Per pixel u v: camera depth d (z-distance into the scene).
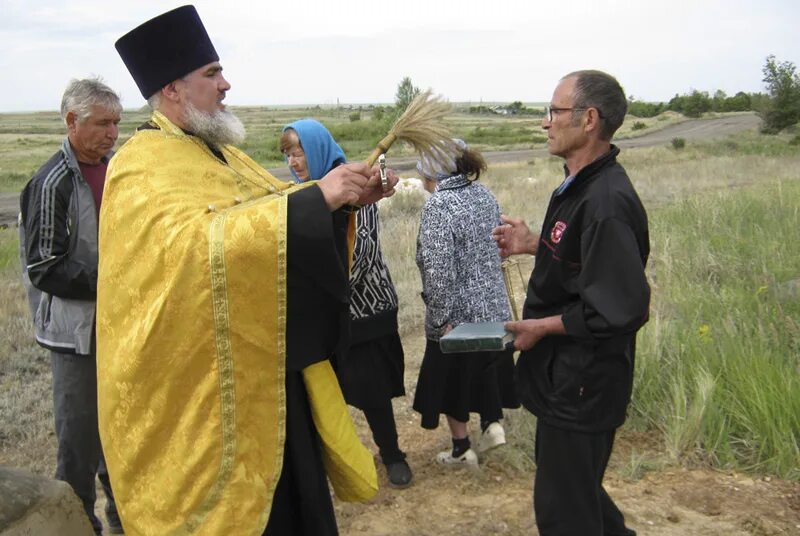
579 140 2.78
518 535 3.67
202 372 2.43
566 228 2.74
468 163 4.22
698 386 4.66
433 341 4.25
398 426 5.20
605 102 2.73
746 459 4.30
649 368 5.01
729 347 5.11
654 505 3.87
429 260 4.13
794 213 10.26
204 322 2.38
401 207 14.16
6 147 61.62
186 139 2.73
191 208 2.48
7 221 18.97
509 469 4.43
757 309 6.09
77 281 3.36
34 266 3.34
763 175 21.75
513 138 66.12
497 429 4.39
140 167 2.57
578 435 2.79
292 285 2.56
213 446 2.44
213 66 2.77
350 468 2.76
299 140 4.02
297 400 2.69
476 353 4.29
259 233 2.36
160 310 2.38
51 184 3.36
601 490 3.10
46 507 2.53
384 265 4.17
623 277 2.58
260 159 43.12
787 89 44.75
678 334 5.49
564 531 2.83
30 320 7.71
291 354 2.62
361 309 4.05
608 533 3.21
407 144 2.99
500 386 4.57
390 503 4.07
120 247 2.51
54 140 75.06
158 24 2.67
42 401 5.77
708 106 95.19
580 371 2.75
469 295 4.21
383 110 54.44
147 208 2.48
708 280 7.28
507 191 18.88
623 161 31.83
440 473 4.42
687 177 21.91
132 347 2.44
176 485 2.47
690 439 4.43
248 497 2.49
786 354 5.23
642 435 4.71
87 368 3.49
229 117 2.83
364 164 2.56
